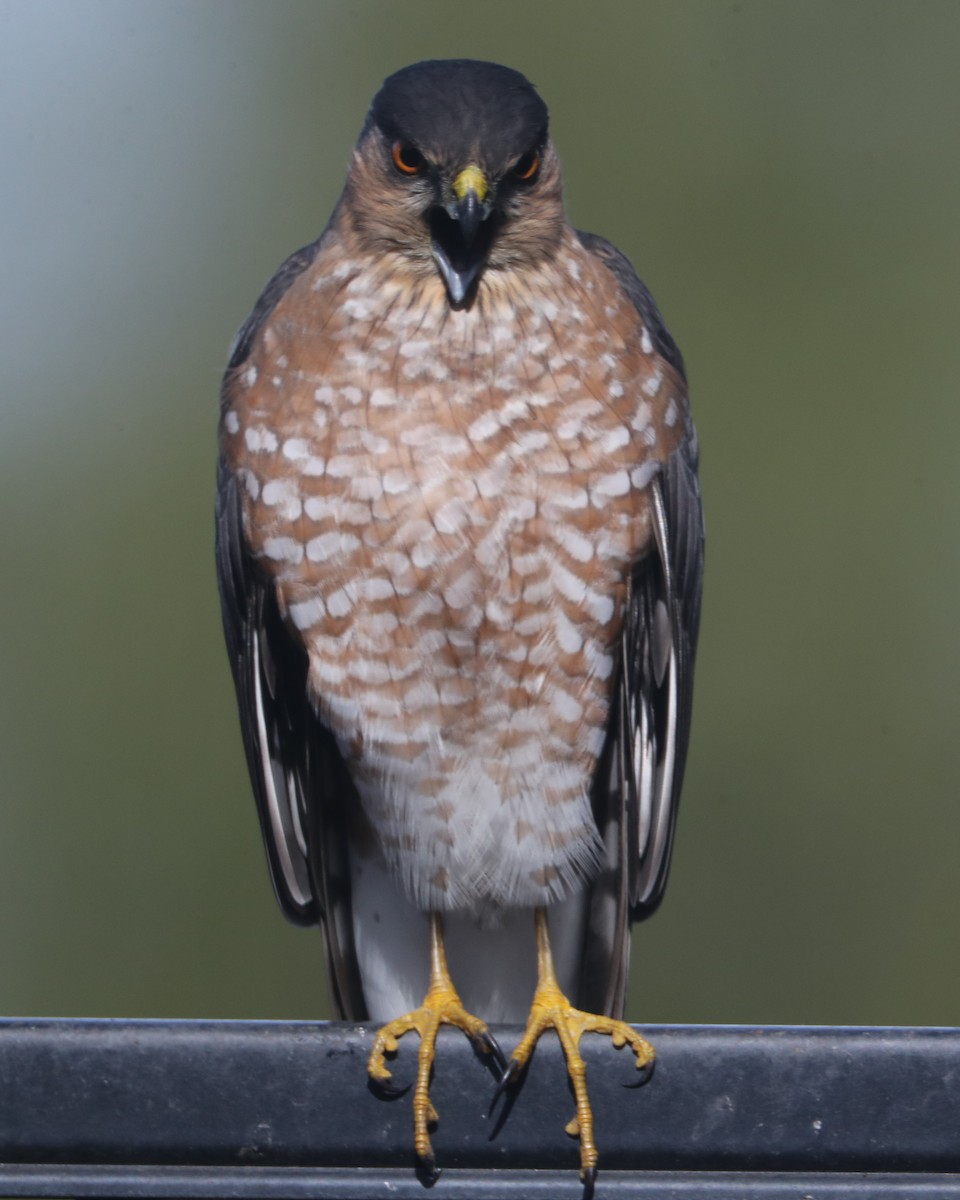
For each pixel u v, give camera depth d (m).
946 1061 7.38
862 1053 7.43
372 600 8.98
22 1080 7.42
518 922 9.82
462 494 8.88
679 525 9.61
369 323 8.97
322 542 8.98
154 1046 7.47
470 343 8.93
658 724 9.69
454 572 8.92
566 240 9.24
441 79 9.27
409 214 9.07
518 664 9.09
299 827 9.89
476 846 9.34
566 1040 8.05
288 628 9.30
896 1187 7.38
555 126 18.25
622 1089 7.60
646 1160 7.59
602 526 9.02
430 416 8.89
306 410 8.97
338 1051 7.57
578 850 9.39
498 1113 7.84
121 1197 7.43
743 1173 7.49
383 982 9.94
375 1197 7.61
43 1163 7.43
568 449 8.95
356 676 9.11
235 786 16.64
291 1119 7.51
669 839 9.75
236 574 9.66
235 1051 7.51
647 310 9.74
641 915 9.91
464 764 9.24
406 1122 7.62
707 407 17.64
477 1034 8.12
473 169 8.96
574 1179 7.72
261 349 9.17
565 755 9.26
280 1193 7.50
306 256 9.86
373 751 9.23
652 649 9.56
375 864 9.87
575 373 8.98
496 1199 7.79
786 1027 7.57
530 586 8.98
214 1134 7.47
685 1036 7.56
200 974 16.34
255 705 9.71
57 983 16.36
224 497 9.76
